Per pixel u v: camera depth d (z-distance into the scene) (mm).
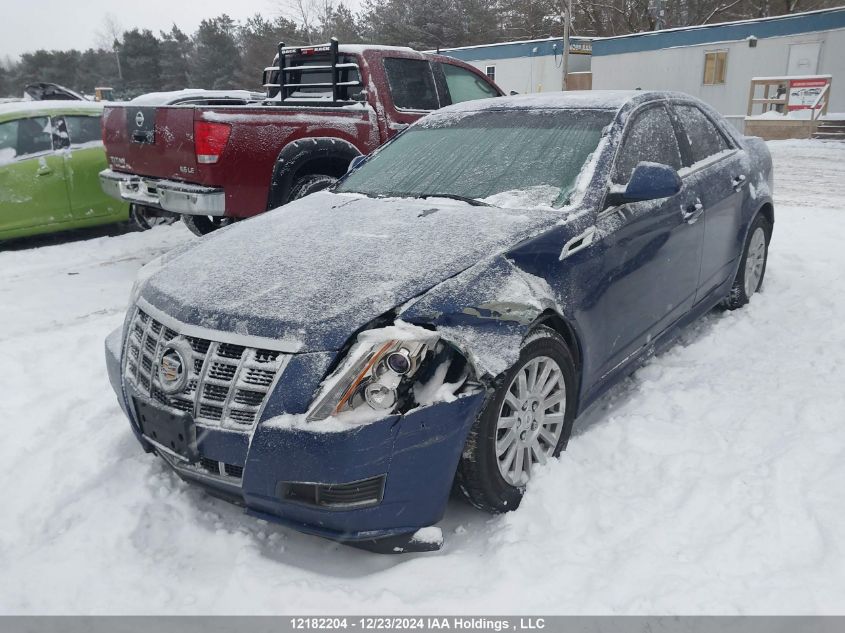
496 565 2537
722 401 3662
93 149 8047
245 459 2469
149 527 2883
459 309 2611
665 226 3711
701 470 3053
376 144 6613
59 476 3254
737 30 23828
